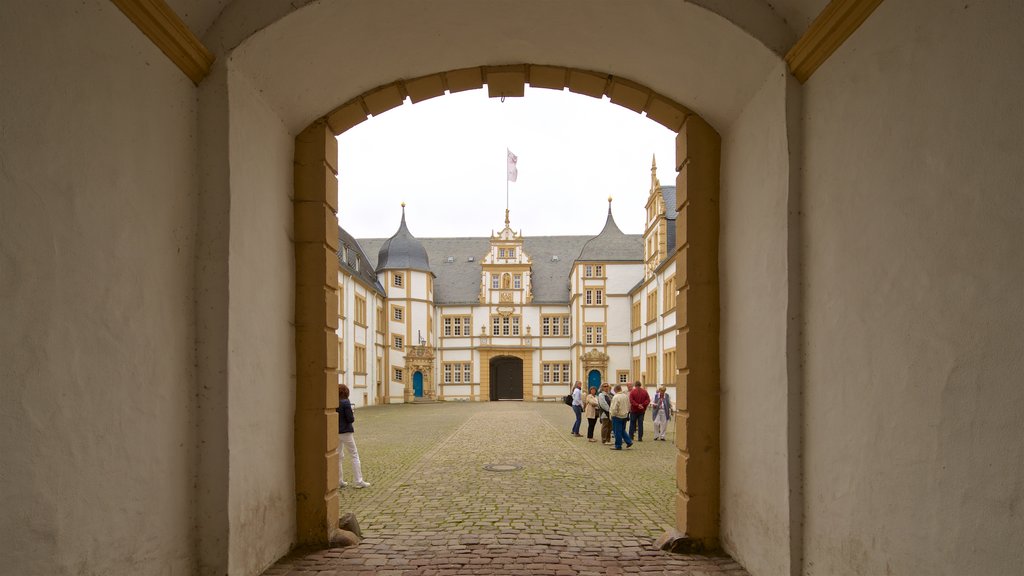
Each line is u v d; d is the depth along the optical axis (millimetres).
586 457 12852
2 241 2453
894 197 3055
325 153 5703
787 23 4305
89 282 2992
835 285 3652
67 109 2854
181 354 3918
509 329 52094
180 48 3803
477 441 16312
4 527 2436
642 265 47344
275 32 4320
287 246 5426
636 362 41719
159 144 3684
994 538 2350
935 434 2709
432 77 5809
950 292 2615
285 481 5293
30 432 2578
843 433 3527
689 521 5582
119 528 3207
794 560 4035
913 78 2904
